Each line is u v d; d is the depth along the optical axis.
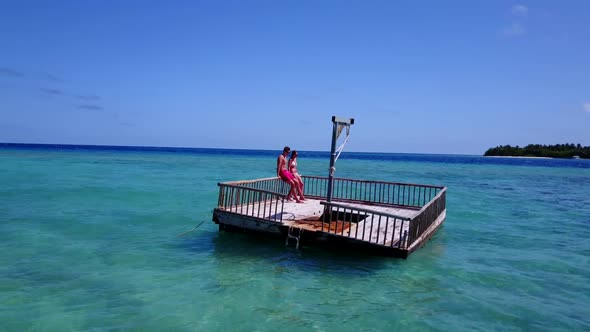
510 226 17.62
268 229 11.32
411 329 7.04
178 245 12.27
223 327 6.89
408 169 68.25
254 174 43.56
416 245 10.41
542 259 12.02
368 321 7.30
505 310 8.05
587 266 11.35
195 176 39.44
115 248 11.85
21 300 7.88
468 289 9.17
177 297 8.16
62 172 38.88
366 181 15.95
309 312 7.59
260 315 7.40
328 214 11.80
